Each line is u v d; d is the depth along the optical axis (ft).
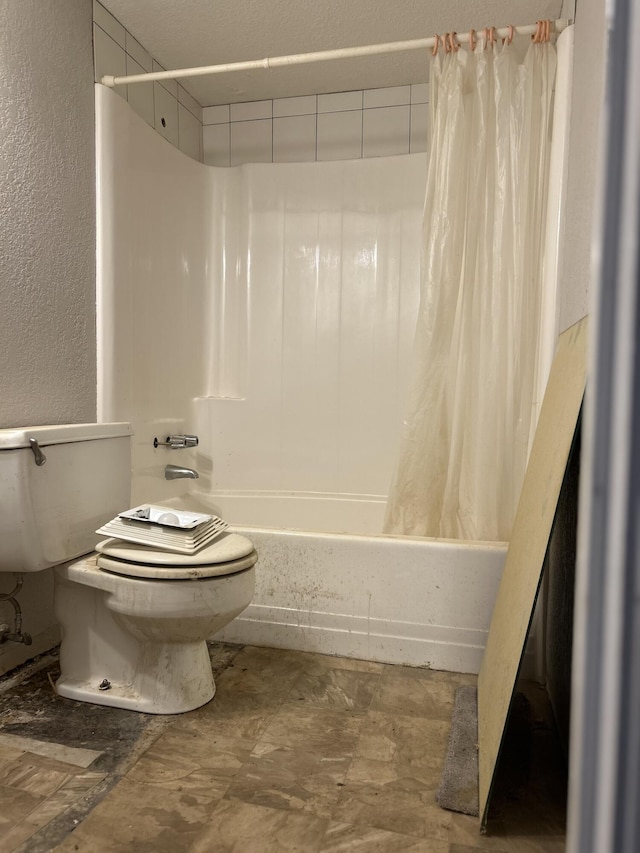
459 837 3.70
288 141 9.47
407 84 8.92
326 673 5.80
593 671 1.02
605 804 1.00
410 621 5.95
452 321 6.15
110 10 7.17
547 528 3.86
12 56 5.70
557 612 5.08
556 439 4.43
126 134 7.31
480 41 5.98
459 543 5.84
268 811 3.91
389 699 5.34
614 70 0.98
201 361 9.39
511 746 4.64
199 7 7.12
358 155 9.18
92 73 6.91
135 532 5.05
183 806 3.94
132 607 4.78
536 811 3.94
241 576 5.00
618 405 0.97
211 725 4.91
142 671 5.16
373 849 3.59
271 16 7.30
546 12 7.09
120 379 7.23
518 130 5.96
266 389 9.27
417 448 6.30
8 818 3.82
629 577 0.97
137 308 7.62
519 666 3.76
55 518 5.11
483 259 6.07
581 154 5.05
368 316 8.91
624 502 0.97
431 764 4.43
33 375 6.02
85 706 5.19
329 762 4.44
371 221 8.86
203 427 9.25
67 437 5.25
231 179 9.40
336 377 9.05
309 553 6.18
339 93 9.23
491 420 6.06
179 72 6.64
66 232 6.47
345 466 9.05
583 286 4.66
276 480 9.25
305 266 9.12
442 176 6.07
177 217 8.63
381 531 8.84
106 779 4.21
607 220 0.99
